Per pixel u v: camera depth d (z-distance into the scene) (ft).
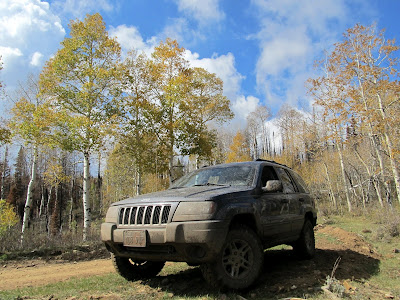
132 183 116.67
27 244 36.70
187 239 12.16
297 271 17.26
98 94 52.95
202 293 13.20
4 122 63.62
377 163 90.63
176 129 70.90
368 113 65.62
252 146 181.88
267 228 15.49
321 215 85.15
